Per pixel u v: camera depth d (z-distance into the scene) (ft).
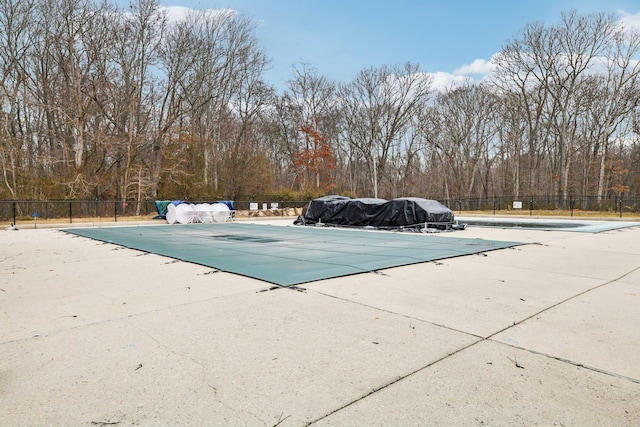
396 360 10.53
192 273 22.80
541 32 115.55
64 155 87.40
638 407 8.19
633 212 96.32
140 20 93.91
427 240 41.19
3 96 84.48
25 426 7.45
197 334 12.51
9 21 86.53
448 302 16.38
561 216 89.15
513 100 130.00
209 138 106.42
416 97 148.87
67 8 85.25
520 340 12.02
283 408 8.13
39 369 9.94
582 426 7.51
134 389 8.91
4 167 75.77
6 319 14.15
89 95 86.63
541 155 142.61
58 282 20.42
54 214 76.43
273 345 11.57
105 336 12.34
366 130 154.61
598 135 122.72
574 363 10.36
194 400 8.45
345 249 33.45
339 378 9.47
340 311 15.05
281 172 156.15
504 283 20.06
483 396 8.64
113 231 53.52
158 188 97.30
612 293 17.97
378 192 157.58
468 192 146.41
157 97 100.58
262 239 42.55
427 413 7.96
